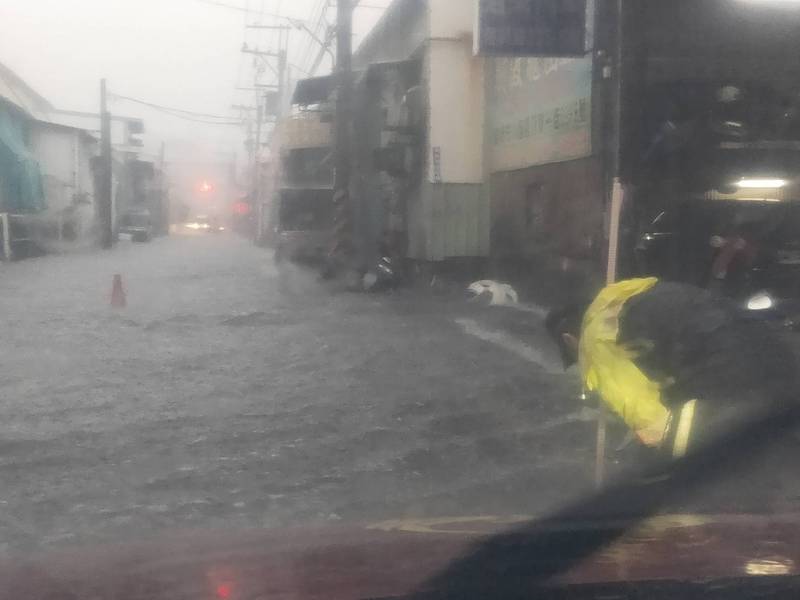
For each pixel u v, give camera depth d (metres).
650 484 3.72
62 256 35.53
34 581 1.84
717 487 3.51
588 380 4.32
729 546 1.98
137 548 2.14
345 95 21.31
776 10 12.25
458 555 1.96
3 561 2.07
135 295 18.30
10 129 37.69
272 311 15.51
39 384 8.99
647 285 4.35
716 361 4.07
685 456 3.87
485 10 13.64
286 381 9.16
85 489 5.55
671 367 4.19
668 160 12.03
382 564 1.88
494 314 15.09
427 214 19.94
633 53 12.24
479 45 13.70
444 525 2.35
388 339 12.16
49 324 13.55
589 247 13.69
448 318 14.60
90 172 50.91
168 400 8.24
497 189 19.03
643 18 12.23
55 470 5.98
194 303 16.77
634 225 11.88
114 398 8.34
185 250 42.88
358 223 21.86
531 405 7.91
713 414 3.96
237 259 33.88
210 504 5.24
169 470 5.98
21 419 7.48
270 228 47.84
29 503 5.25
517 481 5.59
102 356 10.70
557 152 15.32
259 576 1.81
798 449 3.82
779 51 12.34
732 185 11.62
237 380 9.23
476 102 19.75
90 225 49.44
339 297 18.39
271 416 7.61
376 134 23.30
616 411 4.20
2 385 8.92
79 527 4.82
